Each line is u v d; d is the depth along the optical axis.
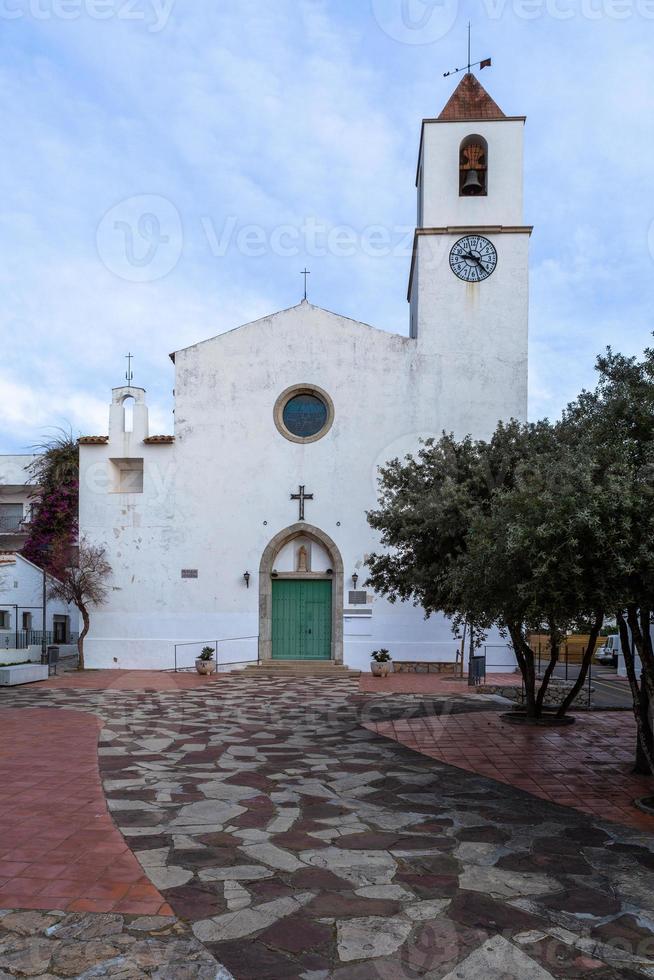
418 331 23.44
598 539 6.99
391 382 23.33
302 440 23.33
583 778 9.41
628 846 6.73
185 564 23.16
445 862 6.26
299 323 23.72
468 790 8.79
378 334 23.50
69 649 28.00
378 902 5.40
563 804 8.20
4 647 25.62
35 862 6.14
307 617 23.16
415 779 9.30
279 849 6.54
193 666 22.83
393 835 7.00
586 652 13.42
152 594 23.11
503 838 6.95
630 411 8.09
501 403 23.06
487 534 8.72
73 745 11.18
